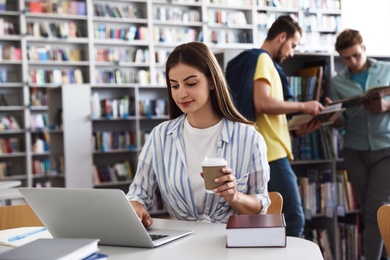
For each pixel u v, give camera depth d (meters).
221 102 2.13
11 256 1.32
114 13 10.02
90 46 9.76
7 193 3.41
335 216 4.64
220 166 1.77
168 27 10.52
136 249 1.66
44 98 9.30
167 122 2.25
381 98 3.92
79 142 6.61
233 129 2.14
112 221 1.65
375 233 4.04
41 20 9.58
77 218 1.70
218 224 2.00
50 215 1.74
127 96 7.46
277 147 3.52
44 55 9.44
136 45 10.23
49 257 1.29
